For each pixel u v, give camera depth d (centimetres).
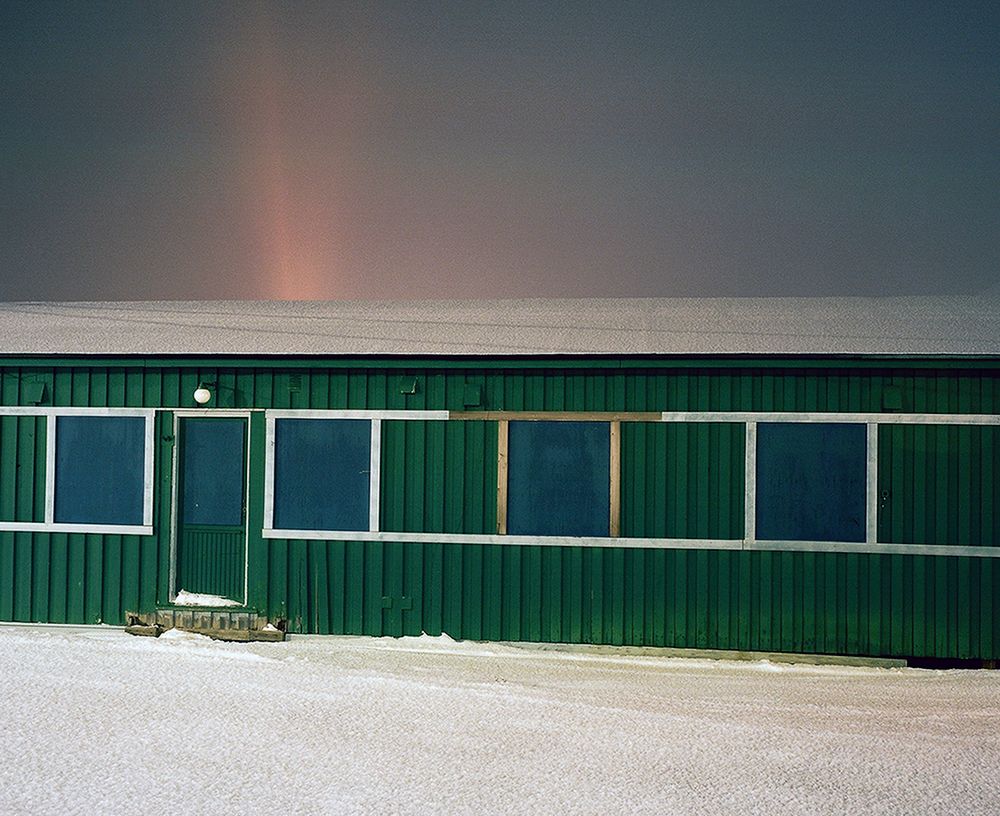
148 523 1326
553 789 693
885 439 1229
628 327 1397
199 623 1302
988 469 1217
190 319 1538
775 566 1236
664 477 1252
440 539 1281
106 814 632
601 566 1257
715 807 663
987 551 1212
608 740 816
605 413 1261
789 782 716
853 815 652
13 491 1348
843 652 1223
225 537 1322
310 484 1305
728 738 830
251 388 1317
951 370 1223
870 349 1231
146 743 779
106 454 1338
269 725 838
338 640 1281
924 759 779
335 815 639
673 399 1255
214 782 694
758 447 1243
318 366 1301
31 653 1109
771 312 1516
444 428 1285
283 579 1302
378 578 1289
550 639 1260
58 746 764
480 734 827
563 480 1268
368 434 1298
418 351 1280
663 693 1026
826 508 1234
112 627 1323
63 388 1348
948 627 1213
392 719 869
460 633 1274
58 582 1336
